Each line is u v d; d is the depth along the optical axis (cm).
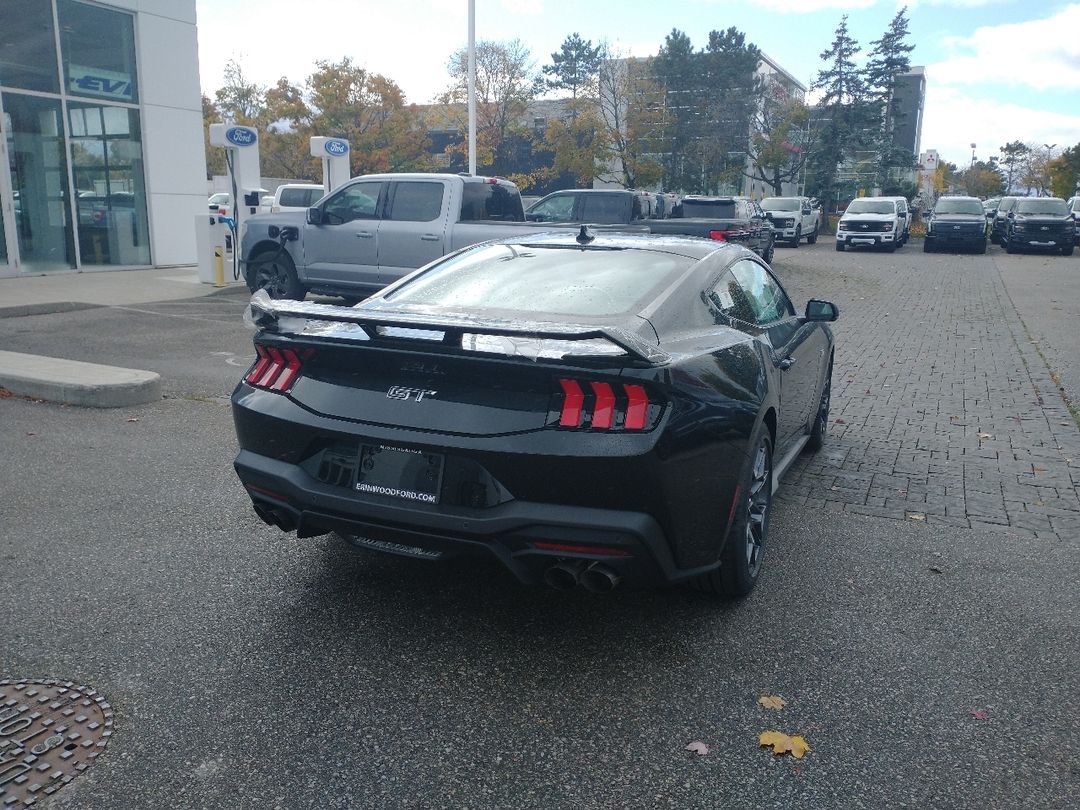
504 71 4812
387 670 320
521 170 6272
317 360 340
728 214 1969
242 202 1555
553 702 302
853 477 567
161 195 1759
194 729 281
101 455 561
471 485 308
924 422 718
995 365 976
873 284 1902
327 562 411
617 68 5150
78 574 390
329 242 1209
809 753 276
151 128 1722
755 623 362
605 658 332
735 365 360
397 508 314
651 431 297
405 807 248
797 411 507
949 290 1784
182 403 703
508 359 300
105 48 1625
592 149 5069
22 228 1516
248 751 271
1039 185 10100
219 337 1018
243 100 5578
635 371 296
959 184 11269
